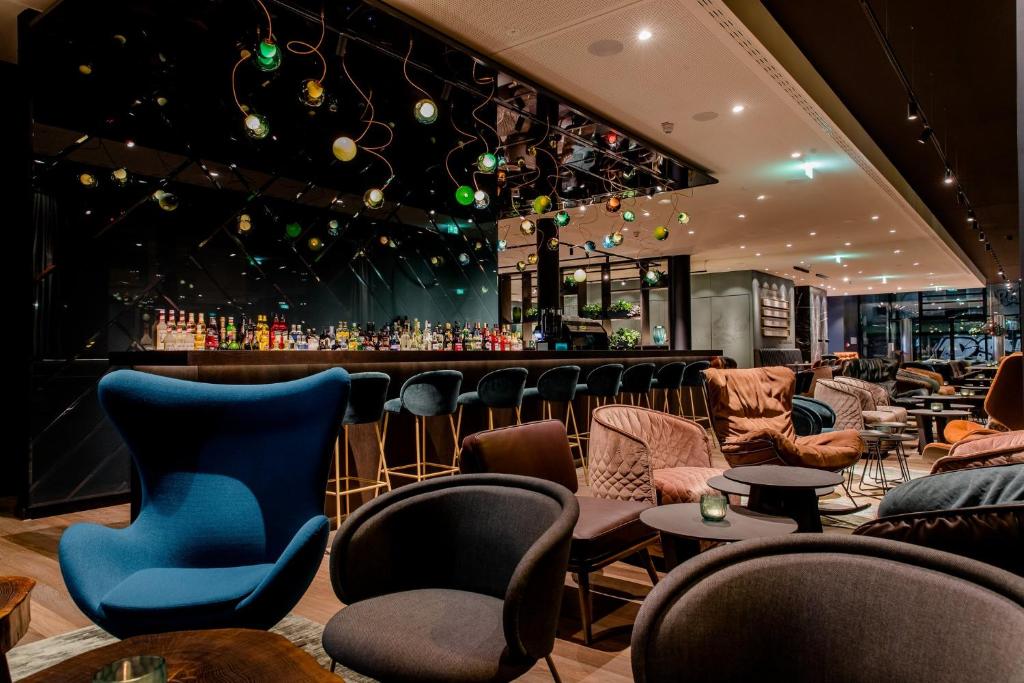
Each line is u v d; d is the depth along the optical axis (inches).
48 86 191.6
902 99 246.1
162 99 221.8
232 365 145.0
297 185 274.1
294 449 89.7
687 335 529.3
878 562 38.1
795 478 108.3
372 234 306.5
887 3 177.0
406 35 167.6
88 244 204.1
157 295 224.4
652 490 118.0
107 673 39.1
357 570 69.7
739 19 164.7
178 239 231.8
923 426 275.3
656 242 473.4
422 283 331.9
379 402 158.4
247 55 183.5
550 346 332.5
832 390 257.3
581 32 170.9
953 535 51.9
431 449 207.2
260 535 86.7
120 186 213.5
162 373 142.6
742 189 323.0
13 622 56.3
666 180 298.5
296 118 239.6
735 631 37.9
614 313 569.3
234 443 89.7
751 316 636.1
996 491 58.7
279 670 47.6
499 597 70.8
